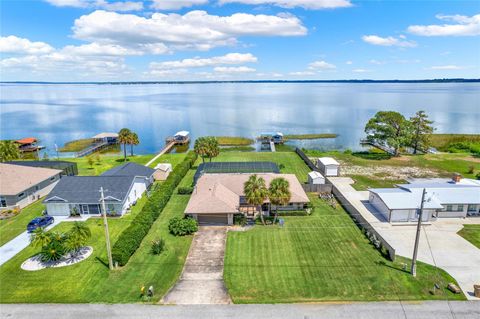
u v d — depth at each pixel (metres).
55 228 48.41
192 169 79.88
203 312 30.56
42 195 61.53
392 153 97.69
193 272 37.03
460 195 52.78
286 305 31.44
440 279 35.22
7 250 42.03
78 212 52.88
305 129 154.00
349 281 35.03
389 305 31.27
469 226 48.28
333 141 126.62
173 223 46.31
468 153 97.31
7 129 159.62
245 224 49.12
